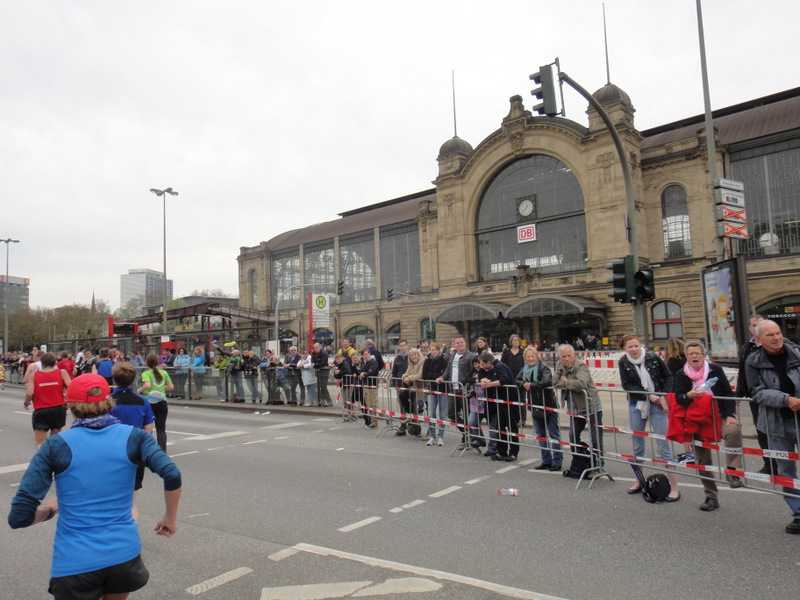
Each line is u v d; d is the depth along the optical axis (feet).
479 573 16.55
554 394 31.19
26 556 19.38
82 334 287.69
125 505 10.98
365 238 206.59
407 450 36.83
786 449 19.83
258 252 240.53
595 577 16.08
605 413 52.21
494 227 153.79
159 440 34.40
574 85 41.42
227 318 180.55
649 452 34.40
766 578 15.80
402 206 208.64
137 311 442.50
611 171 129.49
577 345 126.82
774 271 113.80
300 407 60.90
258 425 50.55
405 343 46.01
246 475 30.32
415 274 189.98
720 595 14.79
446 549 18.60
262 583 16.34
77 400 11.14
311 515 22.75
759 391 20.22
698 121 147.54
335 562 17.71
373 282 203.00
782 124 119.75
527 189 147.95
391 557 17.99
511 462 32.58
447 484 27.43
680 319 123.65
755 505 22.94
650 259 132.16
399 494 25.66
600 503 23.76
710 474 22.38
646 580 15.83
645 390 25.53
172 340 106.22
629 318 126.21
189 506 24.58
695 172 126.93
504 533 20.08
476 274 157.28
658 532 19.85
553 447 30.55
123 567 10.57
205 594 15.72
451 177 161.48
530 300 131.44
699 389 22.15
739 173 122.83
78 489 10.54
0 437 46.19
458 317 144.56
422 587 15.64
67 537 10.32
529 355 31.60
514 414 33.24
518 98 146.20
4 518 23.84
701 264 121.60
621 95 131.44
